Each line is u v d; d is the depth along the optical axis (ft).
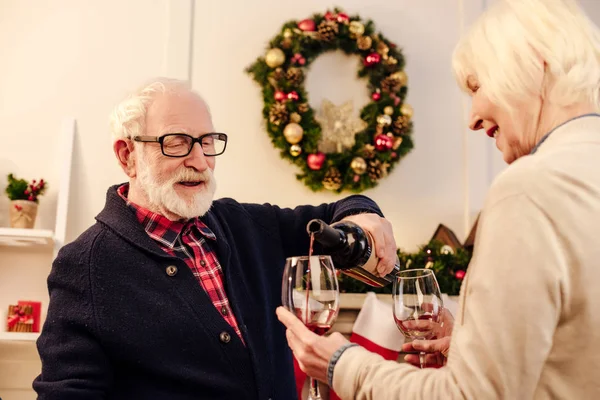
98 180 8.37
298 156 8.66
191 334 4.31
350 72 9.37
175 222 4.78
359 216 4.60
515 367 2.60
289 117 8.68
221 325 4.41
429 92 9.48
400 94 9.21
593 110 3.08
